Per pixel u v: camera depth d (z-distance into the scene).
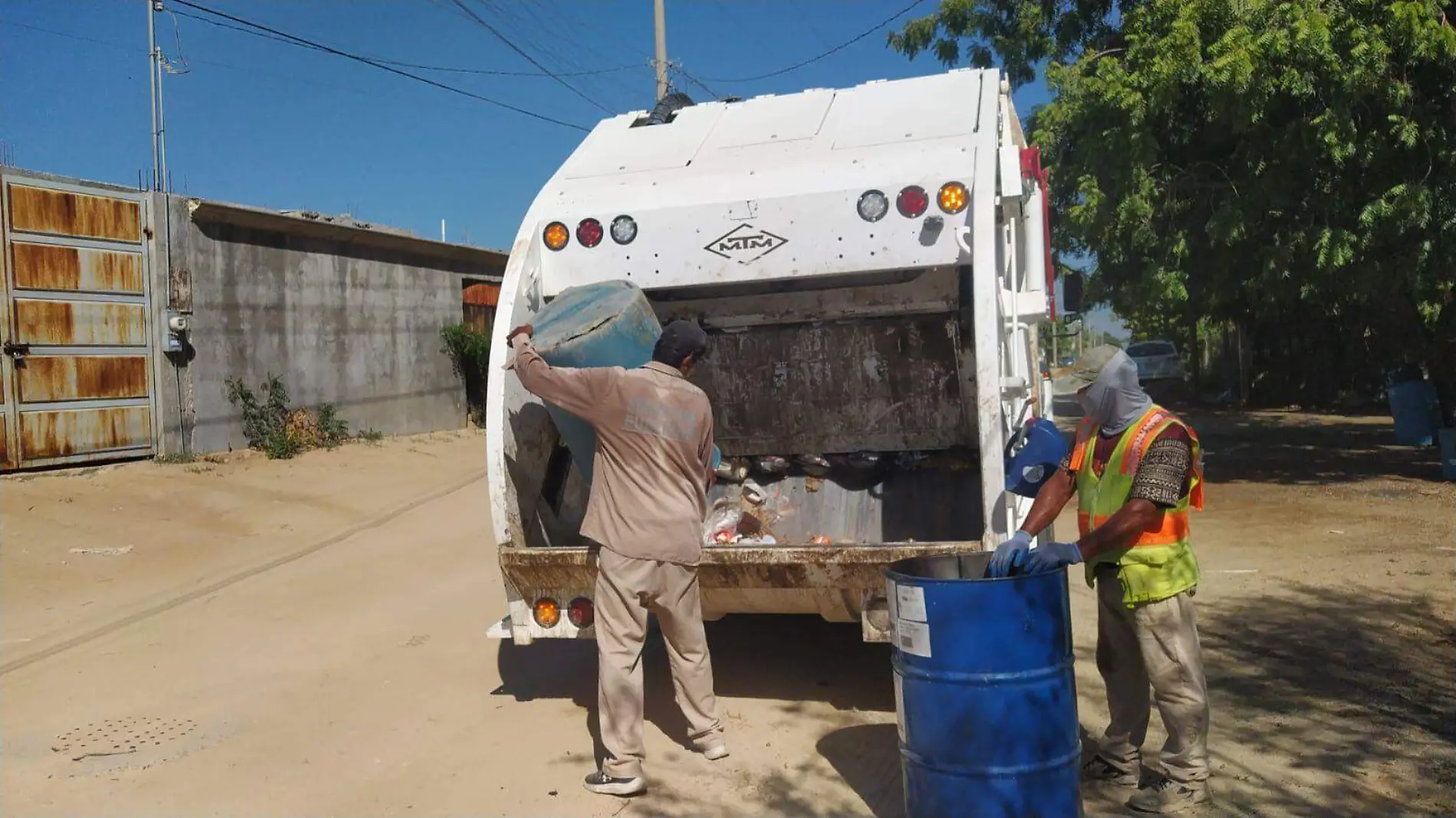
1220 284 11.77
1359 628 5.95
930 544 4.29
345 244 13.91
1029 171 5.16
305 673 5.72
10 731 4.84
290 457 12.17
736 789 4.17
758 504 5.52
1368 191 10.17
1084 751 4.39
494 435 4.64
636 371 4.27
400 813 4.00
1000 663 3.37
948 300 5.07
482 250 16.78
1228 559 7.85
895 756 4.46
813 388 5.52
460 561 8.43
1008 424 4.54
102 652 6.06
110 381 10.52
